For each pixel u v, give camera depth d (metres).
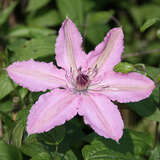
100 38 0.63
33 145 0.52
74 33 0.51
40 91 0.51
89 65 0.51
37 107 0.47
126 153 0.52
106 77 0.50
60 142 0.50
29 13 0.70
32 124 0.46
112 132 0.46
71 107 0.48
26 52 0.54
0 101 0.57
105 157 0.50
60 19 0.70
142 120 0.63
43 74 0.50
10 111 0.57
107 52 0.51
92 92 0.50
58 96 0.49
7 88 0.55
